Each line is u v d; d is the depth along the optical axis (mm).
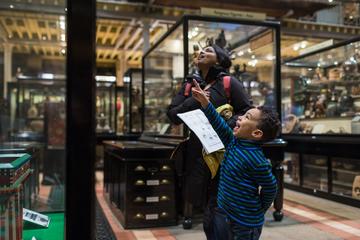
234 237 1725
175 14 6621
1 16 5586
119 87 7656
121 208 3549
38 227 2154
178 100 2744
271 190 1744
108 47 10195
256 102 4645
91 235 1177
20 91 7094
